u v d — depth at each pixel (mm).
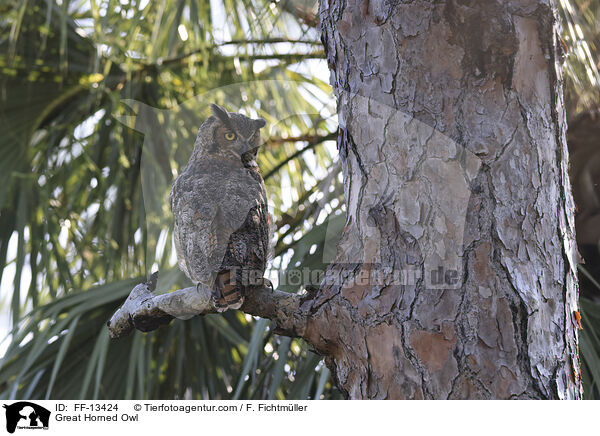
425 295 10578
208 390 12188
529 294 10562
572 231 10727
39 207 14250
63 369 11961
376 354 10602
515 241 10570
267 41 12172
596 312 11680
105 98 14430
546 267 10602
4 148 13859
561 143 10680
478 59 10609
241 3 13172
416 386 10555
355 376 10648
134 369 11953
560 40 10719
